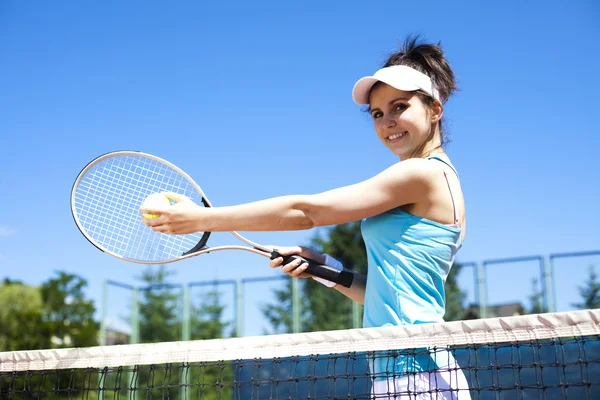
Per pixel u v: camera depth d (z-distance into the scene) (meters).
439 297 2.40
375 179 2.36
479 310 13.59
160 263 3.06
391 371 2.34
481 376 6.14
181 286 15.53
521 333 2.25
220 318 15.12
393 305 2.35
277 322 15.11
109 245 3.26
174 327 15.36
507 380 7.01
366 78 2.55
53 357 2.92
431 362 2.30
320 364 8.38
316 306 15.38
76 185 3.26
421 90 2.50
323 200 2.35
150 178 3.27
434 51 2.70
